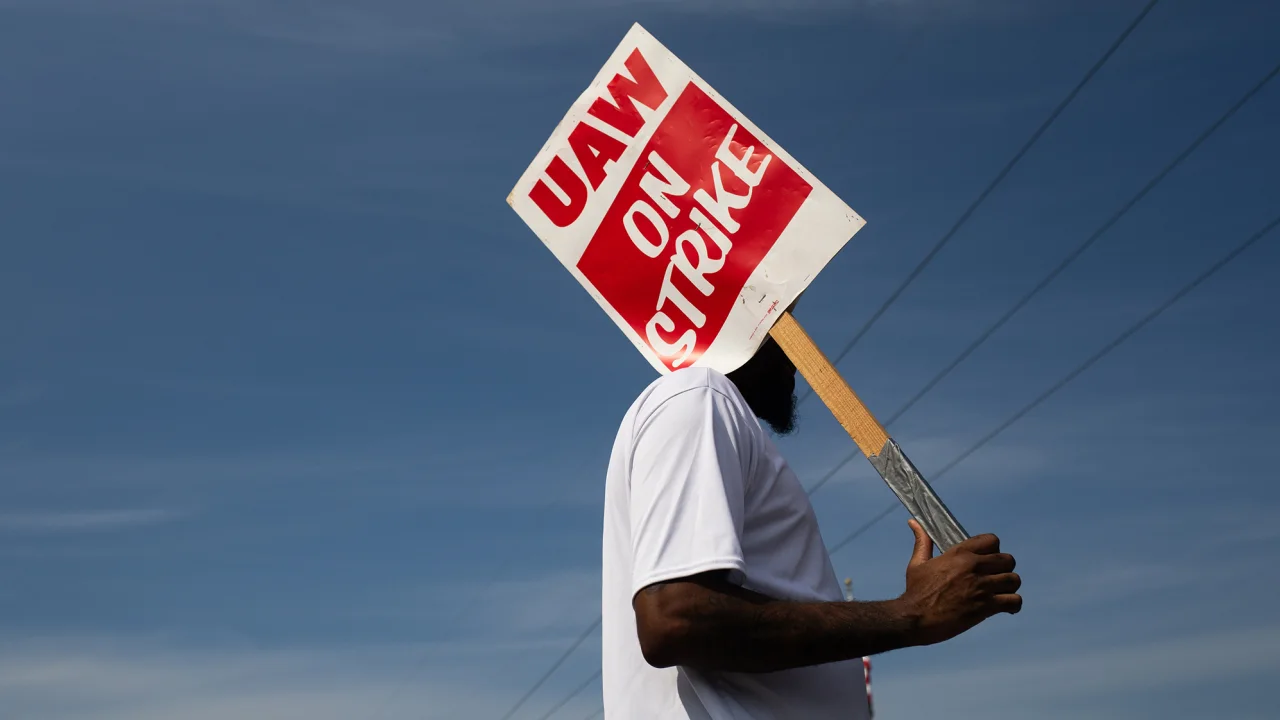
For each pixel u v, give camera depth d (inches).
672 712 82.8
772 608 77.9
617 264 107.4
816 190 104.0
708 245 105.2
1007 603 81.0
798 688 84.7
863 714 88.7
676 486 81.7
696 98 109.1
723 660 77.3
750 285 103.0
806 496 92.0
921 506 90.0
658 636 77.0
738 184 106.0
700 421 84.8
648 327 105.3
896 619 79.4
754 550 85.8
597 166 110.0
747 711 81.8
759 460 88.0
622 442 90.8
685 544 78.9
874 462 93.6
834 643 77.9
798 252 102.6
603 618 90.3
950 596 80.3
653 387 91.6
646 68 111.1
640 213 108.0
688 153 108.2
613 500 90.8
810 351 99.3
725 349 102.5
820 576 89.1
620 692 86.3
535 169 111.2
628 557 88.7
